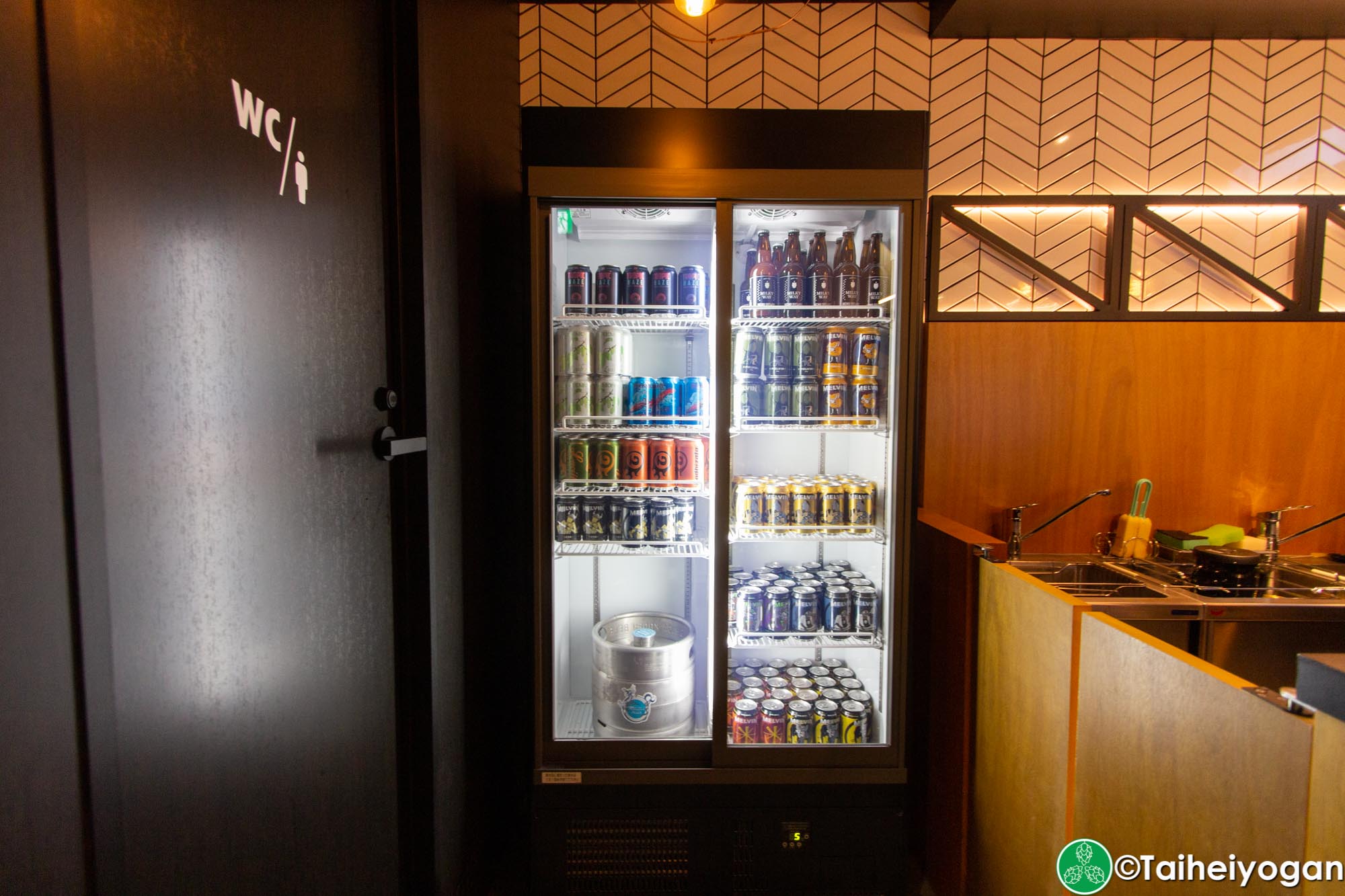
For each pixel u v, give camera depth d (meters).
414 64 1.25
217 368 0.79
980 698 1.61
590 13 2.04
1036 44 2.03
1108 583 1.81
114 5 0.64
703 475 1.73
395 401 1.21
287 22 0.93
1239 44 2.03
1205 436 2.03
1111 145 2.04
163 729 0.70
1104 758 1.21
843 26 2.03
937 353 2.02
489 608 1.74
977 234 2.02
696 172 1.50
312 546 0.99
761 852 1.63
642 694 1.71
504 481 1.88
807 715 1.67
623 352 1.73
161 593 0.70
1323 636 1.48
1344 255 2.05
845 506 1.72
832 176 1.50
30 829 0.56
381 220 1.22
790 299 1.69
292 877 0.94
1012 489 2.04
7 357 0.54
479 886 1.66
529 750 1.89
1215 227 2.06
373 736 1.19
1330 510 2.03
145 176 0.68
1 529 0.54
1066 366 2.02
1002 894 1.50
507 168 1.91
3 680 0.54
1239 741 0.93
